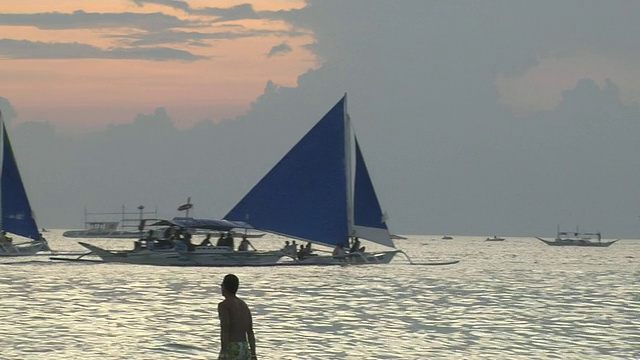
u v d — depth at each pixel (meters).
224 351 77.12
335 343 126.94
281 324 149.25
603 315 168.50
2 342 124.44
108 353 115.62
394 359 113.56
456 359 114.25
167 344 123.25
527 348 124.19
